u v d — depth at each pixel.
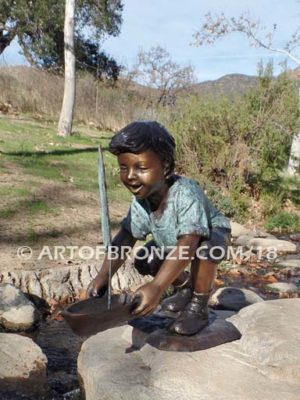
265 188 11.89
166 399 2.77
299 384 2.82
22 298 5.07
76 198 9.14
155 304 2.70
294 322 3.29
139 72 30.30
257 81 12.22
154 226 3.08
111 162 12.24
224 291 5.33
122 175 2.83
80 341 4.68
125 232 3.21
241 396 2.70
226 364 2.96
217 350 3.11
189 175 11.34
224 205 10.81
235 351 3.12
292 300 3.77
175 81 29.89
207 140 11.44
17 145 12.20
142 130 2.73
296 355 2.89
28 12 21.28
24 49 22.70
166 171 2.87
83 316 2.44
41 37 22.22
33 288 5.53
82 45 25.62
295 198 12.59
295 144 12.45
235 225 9.98
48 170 10.55
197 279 3.13
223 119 11.48
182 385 2.80
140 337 3.37
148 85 30.05
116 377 3.01
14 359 3.93
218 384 2.79
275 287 6.63
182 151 11.64
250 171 11.64
